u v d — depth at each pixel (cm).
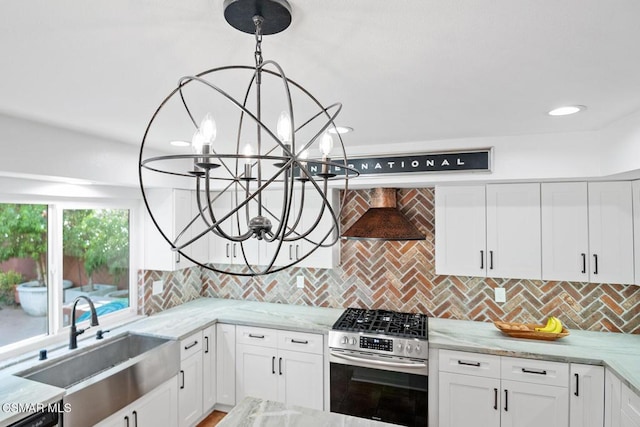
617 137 222
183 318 334
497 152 266
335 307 369
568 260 273
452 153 275
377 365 275
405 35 113
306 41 117
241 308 368
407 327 291
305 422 175
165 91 162
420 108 192
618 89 162
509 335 279
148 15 101
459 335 284
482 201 294
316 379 303
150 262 342
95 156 251
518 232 285
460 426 263
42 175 218
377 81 153
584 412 238
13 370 220
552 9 99
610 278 263
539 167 258
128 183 280
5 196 236
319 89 162
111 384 225
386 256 351
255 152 238
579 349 252
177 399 287
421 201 339
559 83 155
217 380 335
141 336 297
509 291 315
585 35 113
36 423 177
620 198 261
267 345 319
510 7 98
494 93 168
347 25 107
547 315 306
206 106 184
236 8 93
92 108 186
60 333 271
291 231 99
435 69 141
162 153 315
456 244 300
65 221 280
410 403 273
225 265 411
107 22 105
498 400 255
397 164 289
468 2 95
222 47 122
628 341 269
